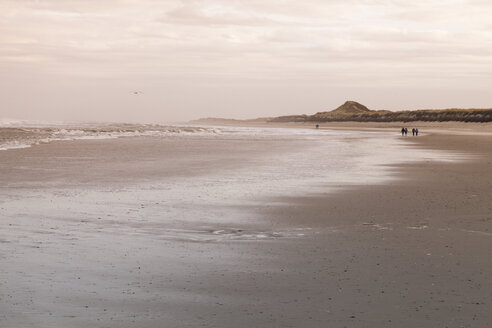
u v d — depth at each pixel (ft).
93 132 243.19
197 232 33.76
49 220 37.24
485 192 52.75
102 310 18.84
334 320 17.90
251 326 17.38
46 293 20.72
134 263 25.68
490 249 28.68
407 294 20.72
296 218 38.75
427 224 36.24
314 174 71.15
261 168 79.66
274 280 22.76
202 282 22.44
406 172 73.72
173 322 17.71
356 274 23.73
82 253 27.68
